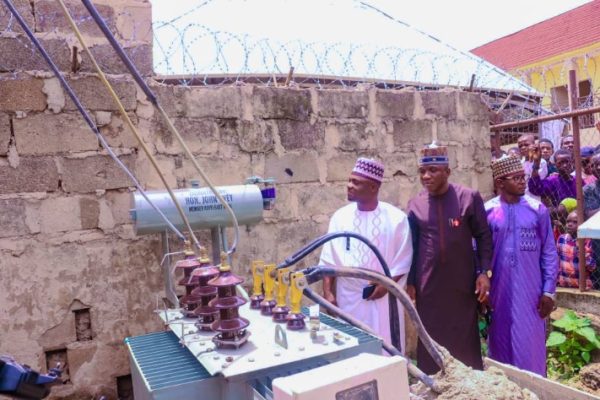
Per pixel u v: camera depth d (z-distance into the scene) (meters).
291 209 3.81
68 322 3.19
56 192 3.15
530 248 3.46
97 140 3.24
